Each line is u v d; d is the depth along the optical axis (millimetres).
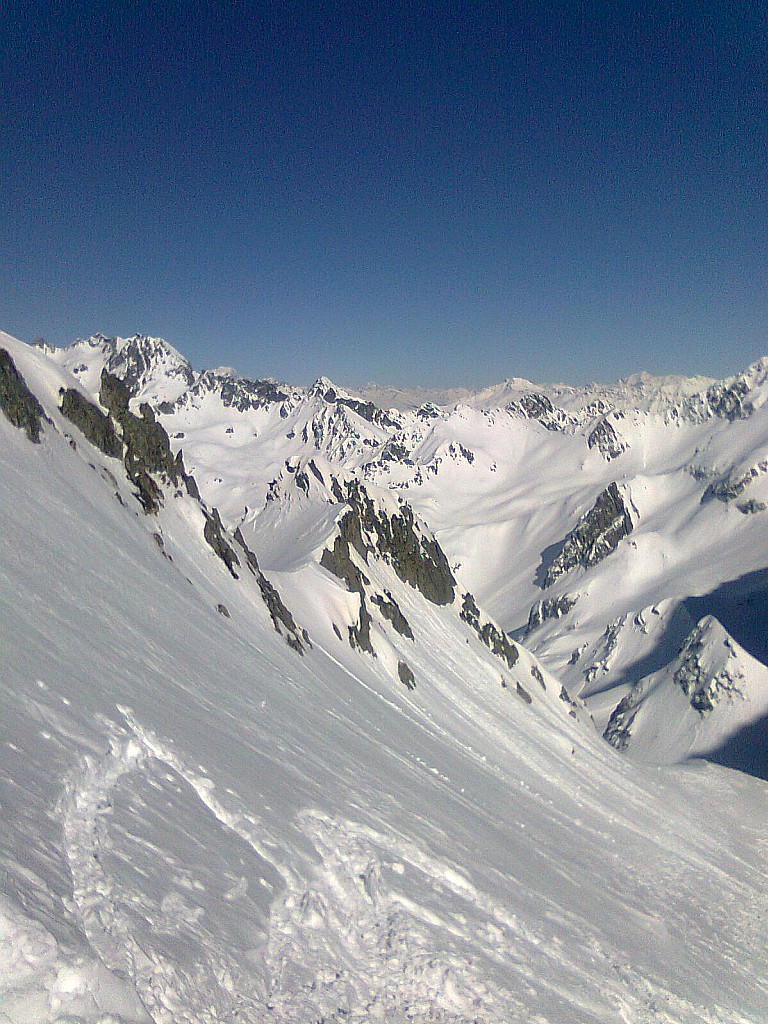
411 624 88750
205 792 18750
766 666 150875
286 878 17391
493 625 106312
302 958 14516
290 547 93688
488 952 19625
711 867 60031
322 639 63594
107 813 14086
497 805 45125
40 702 16625
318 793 25375
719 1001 28906
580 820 55875
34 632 20953
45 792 13117
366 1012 13844
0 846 10609
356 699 52719
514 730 75750
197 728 23297
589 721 105938
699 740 144500
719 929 42000
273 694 37312
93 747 16422
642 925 35375
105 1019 9117
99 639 25125
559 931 25984
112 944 10547
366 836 23297
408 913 19188
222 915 13766
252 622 51062
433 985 15992
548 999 18500
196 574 50312
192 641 35469
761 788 95875
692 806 83938
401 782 35438
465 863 27000
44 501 35719
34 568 26953
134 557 40469
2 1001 8414
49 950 9289
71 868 11633
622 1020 20625
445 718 68000
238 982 12344
